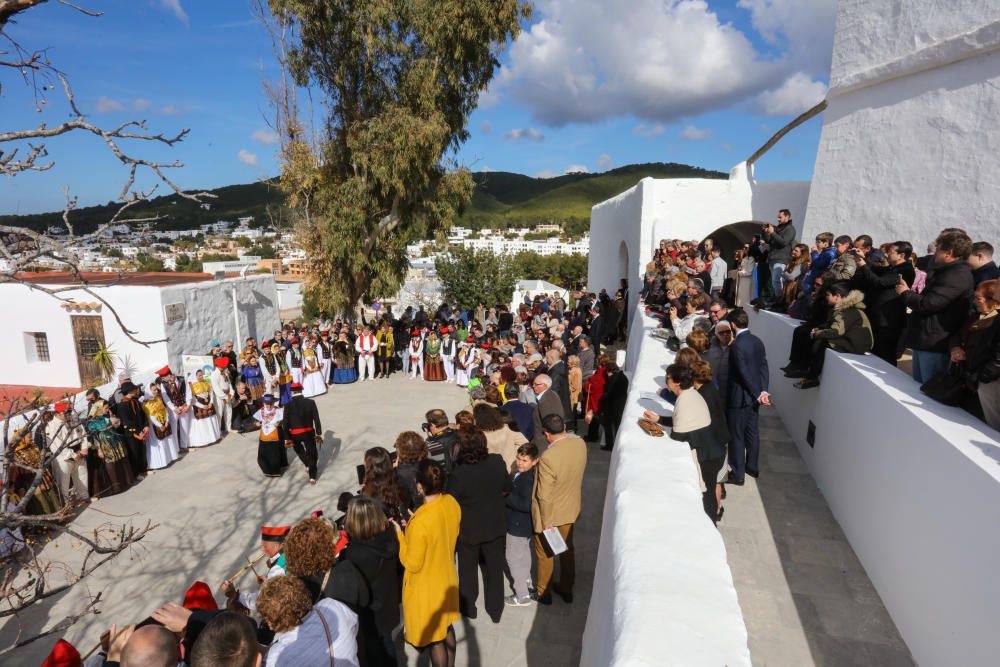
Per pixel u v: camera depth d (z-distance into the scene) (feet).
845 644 11.36
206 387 33.50
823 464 17.75
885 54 25.20
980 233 20.89
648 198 45.96
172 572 20.42
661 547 8.71
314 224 60.03
